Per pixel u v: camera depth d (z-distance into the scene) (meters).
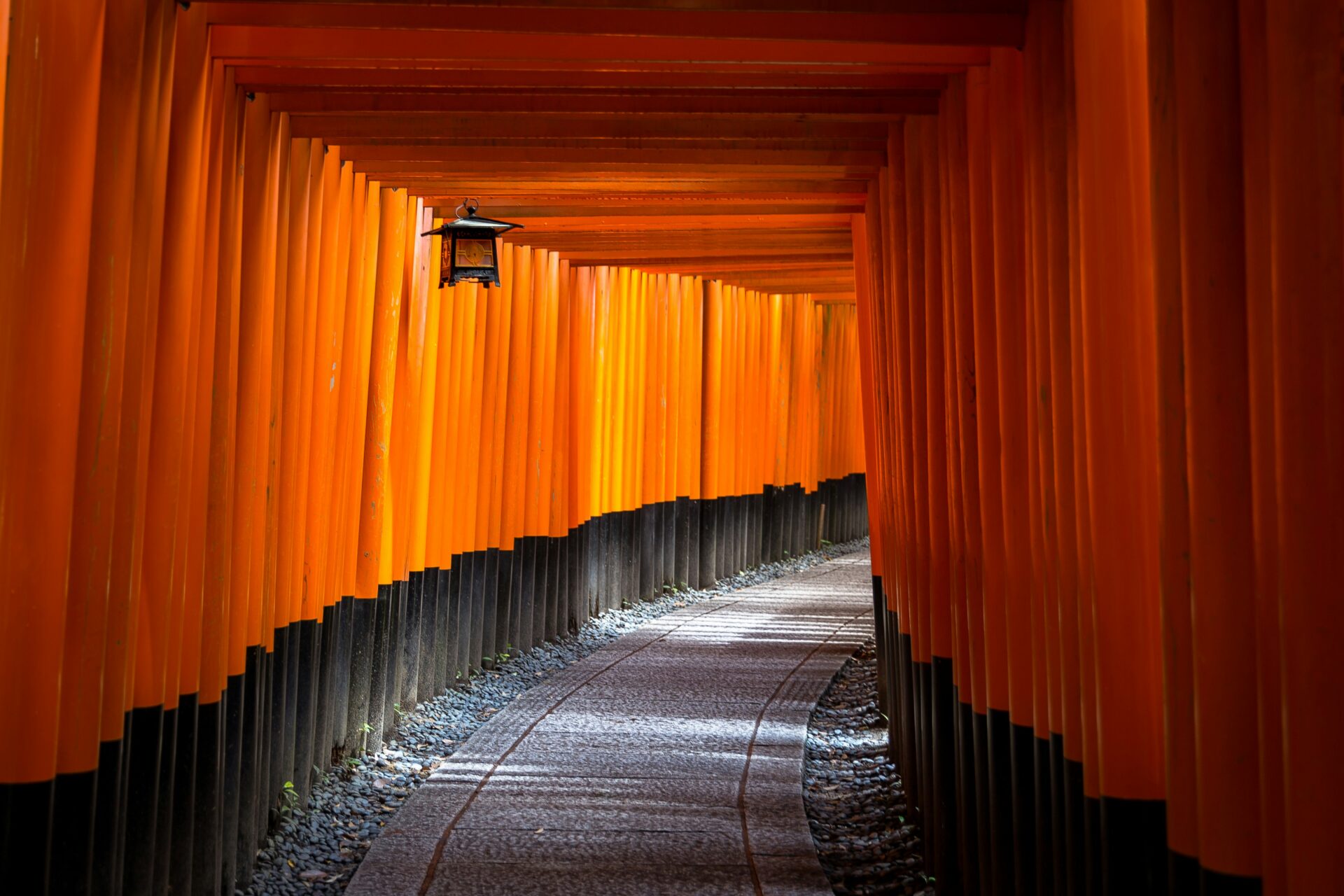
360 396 6.89
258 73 4.99
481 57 4.52
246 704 5.22
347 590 6.89
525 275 9.91
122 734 3.80
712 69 4.94
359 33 4.50
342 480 6.58
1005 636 4.34
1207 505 2.47
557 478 10.98
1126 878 3.10
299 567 5.93
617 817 5.75
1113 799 3.13
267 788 5.54
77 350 3.37
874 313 7.04
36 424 3.30
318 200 5.94
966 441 4.72
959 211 4.77
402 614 7.78
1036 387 3.88
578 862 5.07
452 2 4.09
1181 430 2.66
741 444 15.92
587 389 11.77
